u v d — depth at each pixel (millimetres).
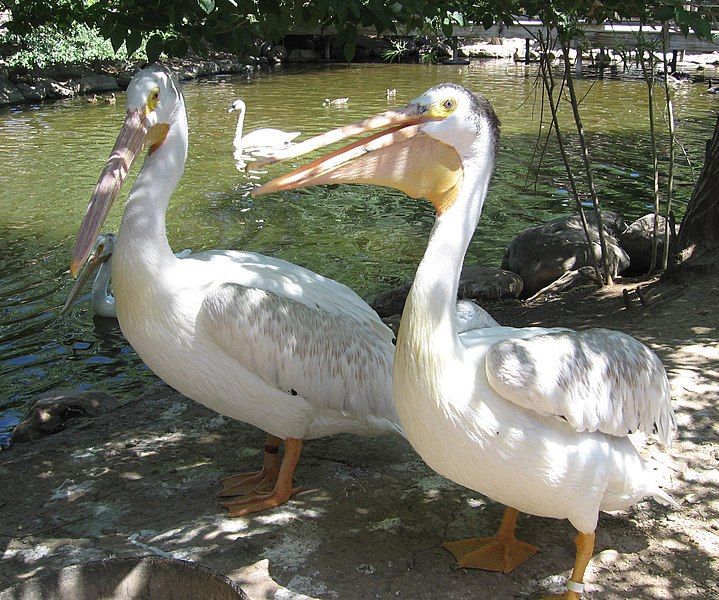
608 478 3090
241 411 4027
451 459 3072
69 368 7070
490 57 32625
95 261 8242
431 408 2977
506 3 6508
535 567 3459
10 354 7336
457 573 3438
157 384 6422
